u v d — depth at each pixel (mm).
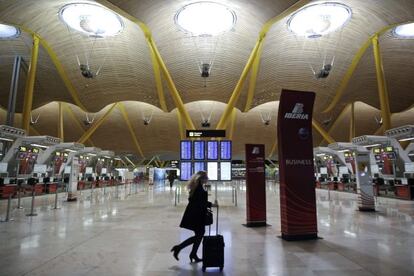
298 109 7070
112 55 26172
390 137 20234
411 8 18016
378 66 22844
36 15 20234
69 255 5320
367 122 48406
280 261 4953
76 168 17047
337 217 10156
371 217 10117
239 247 5961
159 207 13578
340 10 20594
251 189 8695
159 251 5648
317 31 22969
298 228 6660
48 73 27594
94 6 20609
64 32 23062
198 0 19141
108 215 10734
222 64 27109
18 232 7469
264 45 24391
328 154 32062
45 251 5598
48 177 22438
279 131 6988
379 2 18406
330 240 6566
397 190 18625
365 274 4273
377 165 22250
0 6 17922
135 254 5414
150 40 23062
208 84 29891
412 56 25766
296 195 6762
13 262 4875
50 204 14656
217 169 15086
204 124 46219
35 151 21734
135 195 21531
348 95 30875
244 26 22188
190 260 5031
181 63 26859
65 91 30094
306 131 7078
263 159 8914
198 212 5004
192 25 22328
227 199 18125
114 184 38750
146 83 29875
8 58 26312
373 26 21281
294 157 6902
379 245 6066
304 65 27000
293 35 23859
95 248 5855
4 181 17688
